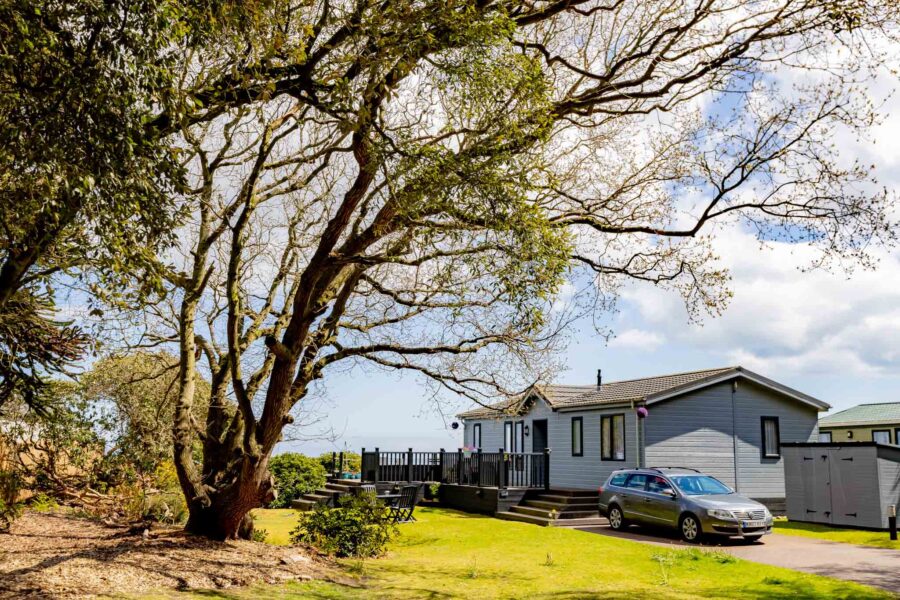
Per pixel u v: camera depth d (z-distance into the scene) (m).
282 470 26.09
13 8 5.54
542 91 9.03
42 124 5.68
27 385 12.29
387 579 12.56
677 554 15.23
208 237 12.86
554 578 12.85
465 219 8.98
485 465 25.39
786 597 11.07
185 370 13.36
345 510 15.50
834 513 21.31
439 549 16.62
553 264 8.60
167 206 6.78
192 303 12.78
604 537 18.48
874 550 16.23
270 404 12.01
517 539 18.14
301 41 8.73
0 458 15.36
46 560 10.52
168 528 14.48
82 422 16.67
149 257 6.81
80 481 17.08
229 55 8.80
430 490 28.12
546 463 24.73
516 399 14.68
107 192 5.89
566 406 27.70
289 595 10.34
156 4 5.74
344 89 8.45
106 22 5.68
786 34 11.16
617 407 25.44
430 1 8.64
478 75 8.41
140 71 5.92
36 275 9.14
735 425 25.75
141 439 17.19
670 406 24.80
